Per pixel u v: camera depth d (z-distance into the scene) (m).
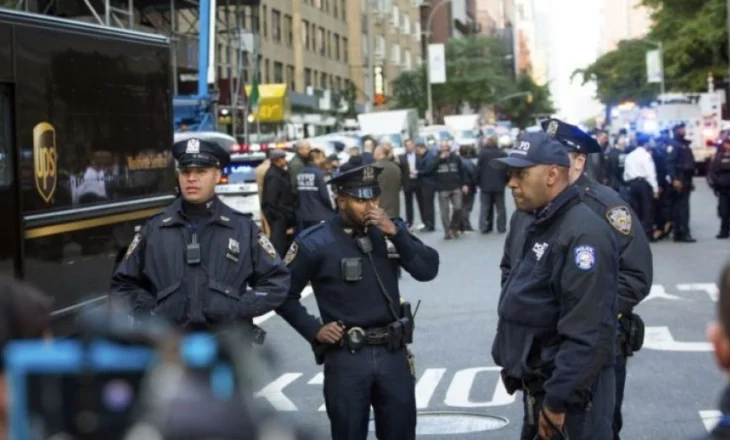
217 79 37.59
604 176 26.19
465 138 63.00
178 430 1.88
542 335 5.30
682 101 49.22
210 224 6.26
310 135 60.28
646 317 13.98
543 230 5.31
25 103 9.77
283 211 19.03
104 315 2.25
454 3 134.12
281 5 63.34
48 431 1.91
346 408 6.37
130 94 11.55
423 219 28.23
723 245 21.97
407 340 6.48
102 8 28.84
